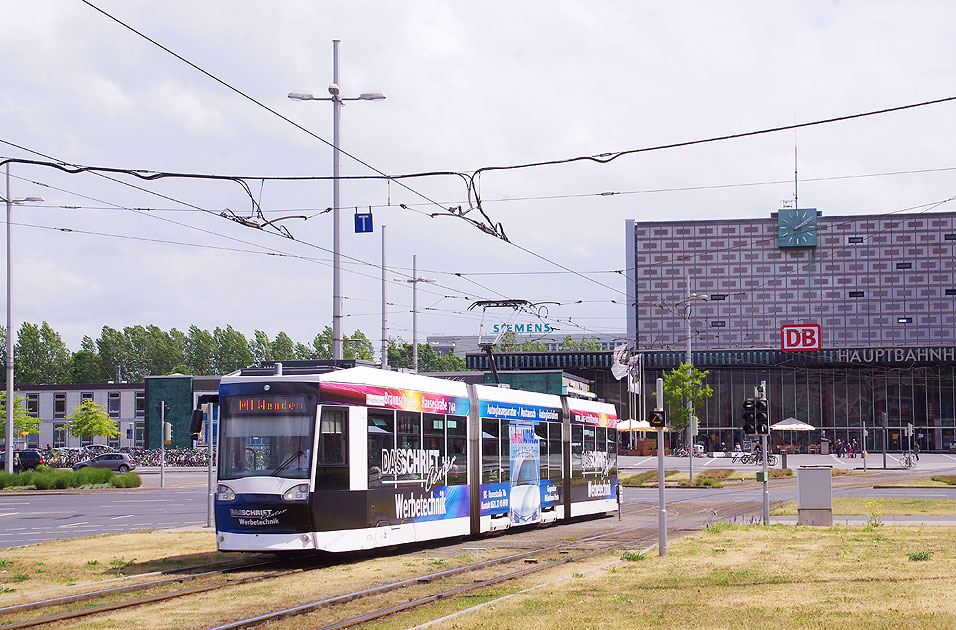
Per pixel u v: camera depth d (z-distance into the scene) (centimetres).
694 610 1249
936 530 2466
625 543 2261
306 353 13550
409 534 2083
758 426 2681
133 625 1234
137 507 3806
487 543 2322
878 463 7375
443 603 1379
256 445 1886
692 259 12375
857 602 1297
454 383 2350
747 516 3103
